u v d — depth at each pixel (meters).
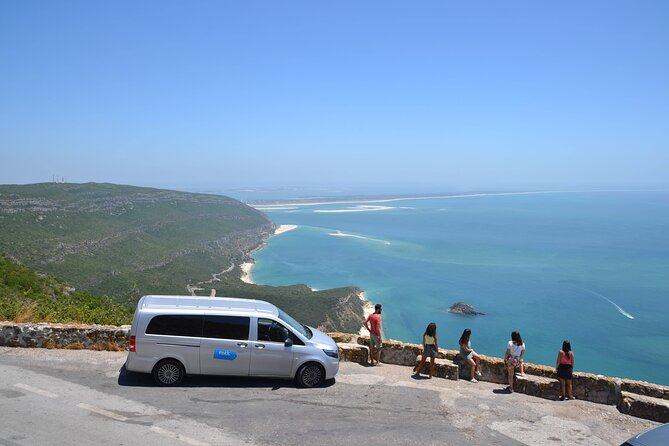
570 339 79.69
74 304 21.44
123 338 14.03
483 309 98.38
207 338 11.80
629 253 173.38
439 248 188.25
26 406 9.89
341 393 11.91
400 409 11.14
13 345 13.71
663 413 11.21
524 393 12.98
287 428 9.66
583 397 12.83
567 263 153.62
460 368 14.21
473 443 9.56
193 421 9.70
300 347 12.16
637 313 95.00
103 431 8.98
